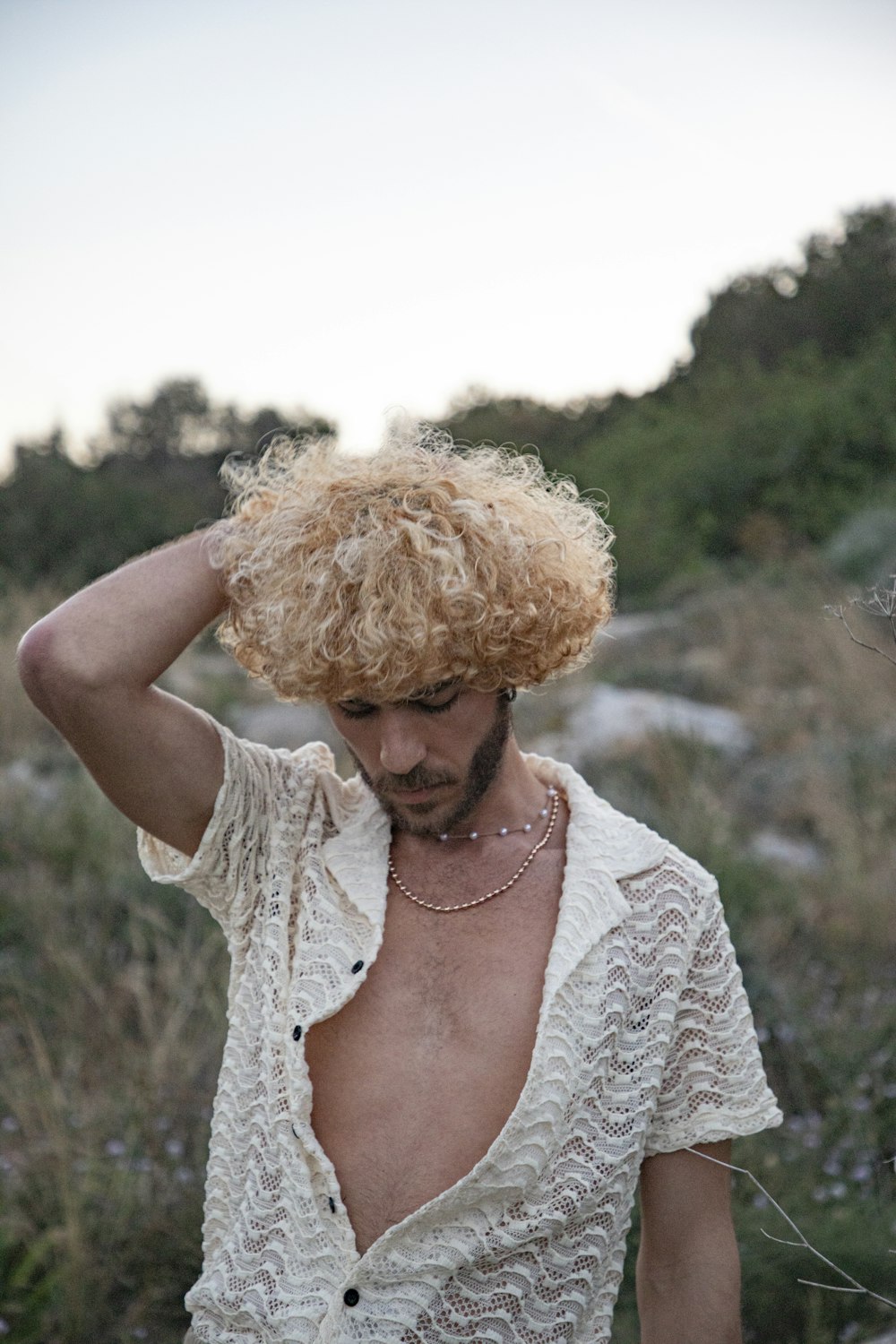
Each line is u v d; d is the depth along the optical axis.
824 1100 3.68
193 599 1.58
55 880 5.06
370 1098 1.50
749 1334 2.73
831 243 22.23
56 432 18.38
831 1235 2.84
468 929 1.57
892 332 17.80
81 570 14.25
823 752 6.68
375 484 1.48
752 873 5.15
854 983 4.41
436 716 1.47
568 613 1.51
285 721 8.09
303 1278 1.46
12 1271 3.00
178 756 1.57
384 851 1.63
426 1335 1.43
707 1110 1.56
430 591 1.38
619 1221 1.51
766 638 9.43
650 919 1.56
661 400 23.25
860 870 5.23
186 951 4.26
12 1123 3.45
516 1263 1.46
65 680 1.49
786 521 14.36
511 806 1.64
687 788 6.29
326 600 1.40
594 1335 1.54
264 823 1.64
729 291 23.05
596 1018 1.49
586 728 7.71
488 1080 1.49
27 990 4.20
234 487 1.70
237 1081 1.57
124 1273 3.05
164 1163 3.35
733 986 1.58
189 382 25.59
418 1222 1.43
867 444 14.61
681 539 15.45
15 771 6.30
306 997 1.53
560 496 1.72
